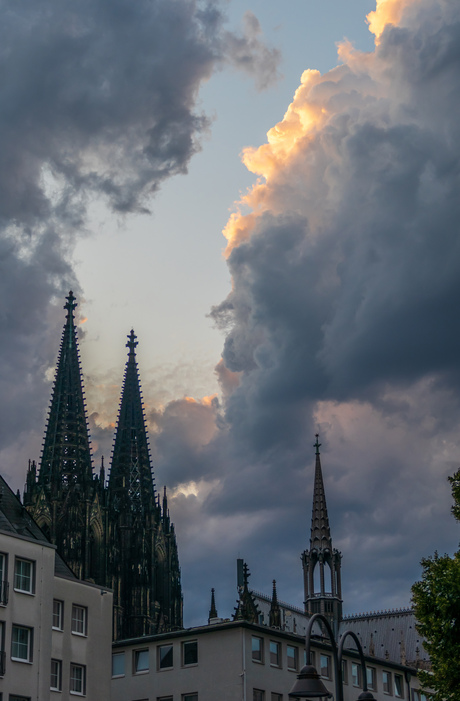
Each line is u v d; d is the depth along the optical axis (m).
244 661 95.06
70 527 189.50
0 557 78.88
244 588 166.75
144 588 195.88
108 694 88.38
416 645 193.50
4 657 76.75
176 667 98.00
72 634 86.75
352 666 112.31
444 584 64.25
